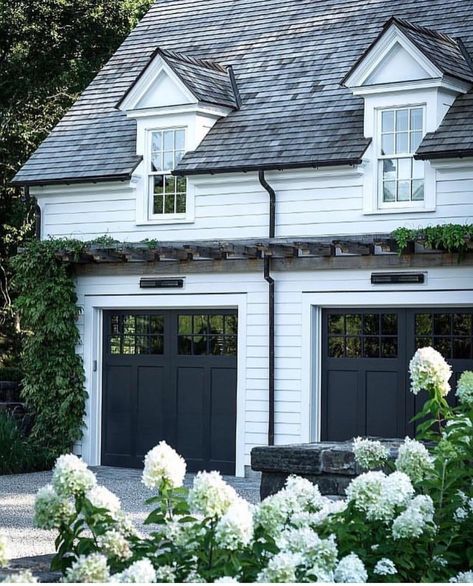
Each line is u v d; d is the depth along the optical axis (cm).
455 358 1420
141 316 1719
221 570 418
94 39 2603
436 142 1428
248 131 1648
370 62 1510
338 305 1510
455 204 1435
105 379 1745
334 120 1589
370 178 1504
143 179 1719
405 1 1762
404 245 1392
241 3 1977
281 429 1548
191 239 1659
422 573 472
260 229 1591
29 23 2538
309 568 427
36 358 1741
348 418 1512
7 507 1280
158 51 1692
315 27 1814
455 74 1472
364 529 461
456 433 507
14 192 2595
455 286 1409
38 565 555
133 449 1709
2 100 2616
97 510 449
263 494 778
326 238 1473
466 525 496
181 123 1681
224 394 1627
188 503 452
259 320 1577
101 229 1752
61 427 1727
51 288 1730
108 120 1859
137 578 394
